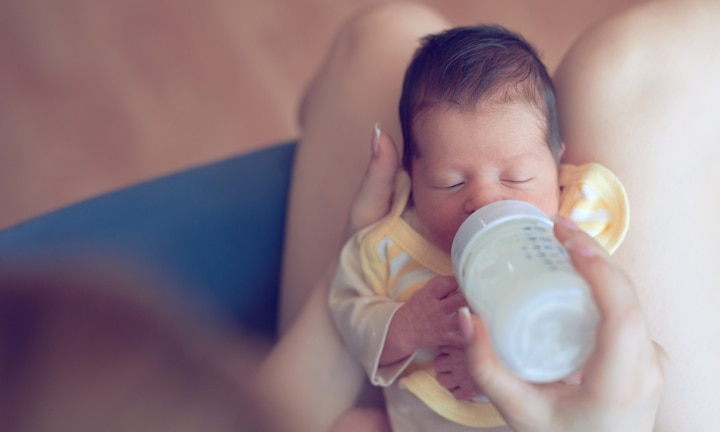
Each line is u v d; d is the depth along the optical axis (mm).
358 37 1071
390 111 996
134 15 2199
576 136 863
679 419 772
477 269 608
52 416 224
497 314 546
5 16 2225
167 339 246
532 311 531
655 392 587
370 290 888
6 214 1893
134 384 235
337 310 887
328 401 911
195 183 1076
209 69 2088
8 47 2170
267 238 1097
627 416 585
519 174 789
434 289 771
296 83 2037
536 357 541
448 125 811
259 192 1097
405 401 862
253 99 2025
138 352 240
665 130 815
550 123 833
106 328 240
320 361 909
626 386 564
